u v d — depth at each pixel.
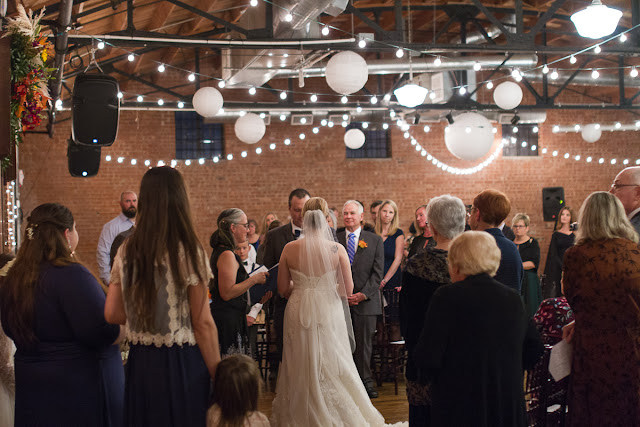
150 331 2.67
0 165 3.83
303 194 5.70
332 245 4.55
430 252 3.38
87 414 2.87
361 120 13.36
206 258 2.73
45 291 2.84
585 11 5.10
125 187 14.27
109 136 6.57
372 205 8.15
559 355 3.40
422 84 12.66
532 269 8.07
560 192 15.14
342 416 4.29
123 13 9.01
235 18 11.19
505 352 2.89
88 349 2.91
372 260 5.93
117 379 3.04
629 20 11.76
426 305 3.34
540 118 13.12
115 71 11.52
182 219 2.71
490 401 2.87
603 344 3.21
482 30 12.19
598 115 16.27
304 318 4.34
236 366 2.86
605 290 3.21
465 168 15.73
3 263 3.71
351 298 5.67
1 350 3.42
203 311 2.71
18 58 3.69
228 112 12.77
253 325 6.38
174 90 14.51
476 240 2.96
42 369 2.85
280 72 11.52
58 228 2.96
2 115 3.51
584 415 3.26
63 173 13.88
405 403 5.68
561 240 8.88
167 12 9.25
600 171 16.25
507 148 15.97
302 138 13.77
